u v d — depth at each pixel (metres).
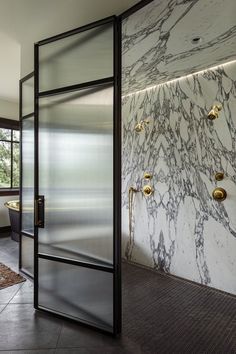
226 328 2.33
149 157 3.86
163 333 2.24
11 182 6.45
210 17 2.15
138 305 2.73
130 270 3.74
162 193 3.68
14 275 3.48
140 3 2.03
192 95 3.33
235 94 2.93
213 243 3.12
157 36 2.45
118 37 2.13
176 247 3.51
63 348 2.01
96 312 2.23
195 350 2.03
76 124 2.35
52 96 2.50
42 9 2.70
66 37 2.40
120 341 2.11
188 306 2.71
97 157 2.23
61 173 2.43
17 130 6.57
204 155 3.21
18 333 2.19
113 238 2.13
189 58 2.88
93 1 2.45
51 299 2.49
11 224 5.48
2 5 2.64
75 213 2.34
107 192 2.18
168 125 3.61
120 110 2.14
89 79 2.26
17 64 4.16
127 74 3.32
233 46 2.62
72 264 2.35
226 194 3.00
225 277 3.02
